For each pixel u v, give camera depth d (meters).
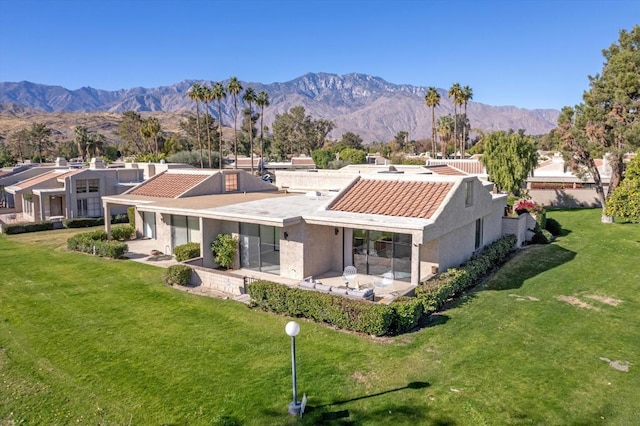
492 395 11.59
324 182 37.12
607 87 37.97
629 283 21.39
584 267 24.22
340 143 138.50
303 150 151.12
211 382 12.55
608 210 28.14
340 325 15.84
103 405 11.65
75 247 29.64
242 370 13.16
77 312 18.25
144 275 23.38
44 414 11.35
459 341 14.84
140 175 48.88
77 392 12.28
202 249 24.03
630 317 17.06
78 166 53.66
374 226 19.05
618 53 38.03
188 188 32.97
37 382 12.86
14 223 40.19
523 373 12.71
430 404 11.23
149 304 18.97
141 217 33.66
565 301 18.91
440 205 20.08
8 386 12.69
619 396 11.58
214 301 19.11
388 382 12.29
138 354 14.38
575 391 11.80
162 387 12.38
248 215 21.52
